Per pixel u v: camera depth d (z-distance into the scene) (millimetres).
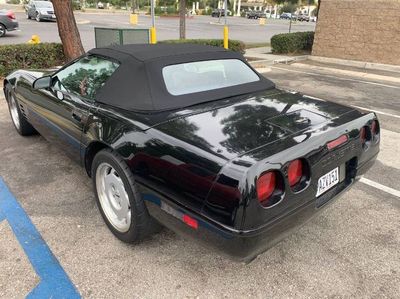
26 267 2617
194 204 2156
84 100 3172
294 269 2654
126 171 2605
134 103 2740
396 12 11891
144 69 2836
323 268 2664
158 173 2367
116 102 2846
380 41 12445
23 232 3004
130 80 2852
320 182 2387
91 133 2951
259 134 2350
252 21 49938
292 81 10016
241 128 2422
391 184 3967
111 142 2691
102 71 3156
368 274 2611
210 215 2072
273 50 15047
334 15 13367
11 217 3209
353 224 3209
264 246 2145
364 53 12906
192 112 2672
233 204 1967
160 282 2510
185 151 2248
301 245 2918
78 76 3420
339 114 2836
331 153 2438
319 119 2672
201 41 12227
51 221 3162
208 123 2498
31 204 3414
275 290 2457
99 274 2568
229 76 3252
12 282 2479
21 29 21359
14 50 8305
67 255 2748
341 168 2631
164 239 2959
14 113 5113
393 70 12211
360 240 2988
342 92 8734
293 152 2172
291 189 2166
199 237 2199
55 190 3676
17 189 3678
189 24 35531
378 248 2893
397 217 3324
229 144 2221
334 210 3424
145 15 47875
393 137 5465
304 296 2406
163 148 2357
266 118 2600
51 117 3734
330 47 13742
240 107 2791
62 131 3529
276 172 2086
